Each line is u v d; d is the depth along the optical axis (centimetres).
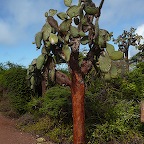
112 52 380
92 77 656
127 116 520
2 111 896
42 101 730
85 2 383
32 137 614
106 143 500
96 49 390
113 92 612
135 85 593
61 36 386
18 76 872
